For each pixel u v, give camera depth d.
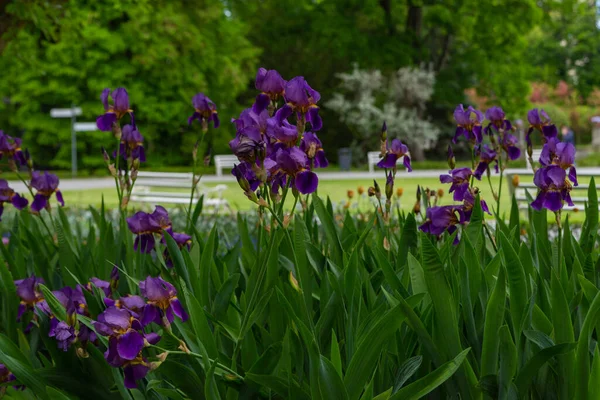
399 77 30.03
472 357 1.89
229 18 32.22
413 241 2.47
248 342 2.03
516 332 1.80
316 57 33.41
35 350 2.40
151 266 2.92
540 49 45.75
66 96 28.22
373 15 29.59
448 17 28.44
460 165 27.52
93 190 19.39
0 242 2.90
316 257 2.47
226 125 32.25
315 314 2.29
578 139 46.38
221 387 1.99
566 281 2.11
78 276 2.74
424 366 1.92
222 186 11.16
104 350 2.20
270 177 1.94
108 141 29.23
